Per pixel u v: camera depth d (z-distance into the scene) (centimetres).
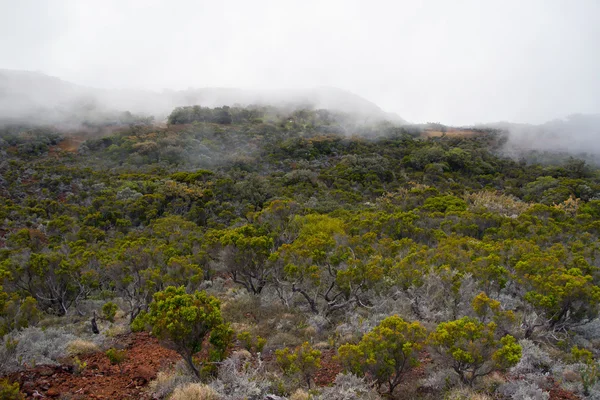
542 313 869
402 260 1153
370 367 636
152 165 4359
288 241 1686
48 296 1117
